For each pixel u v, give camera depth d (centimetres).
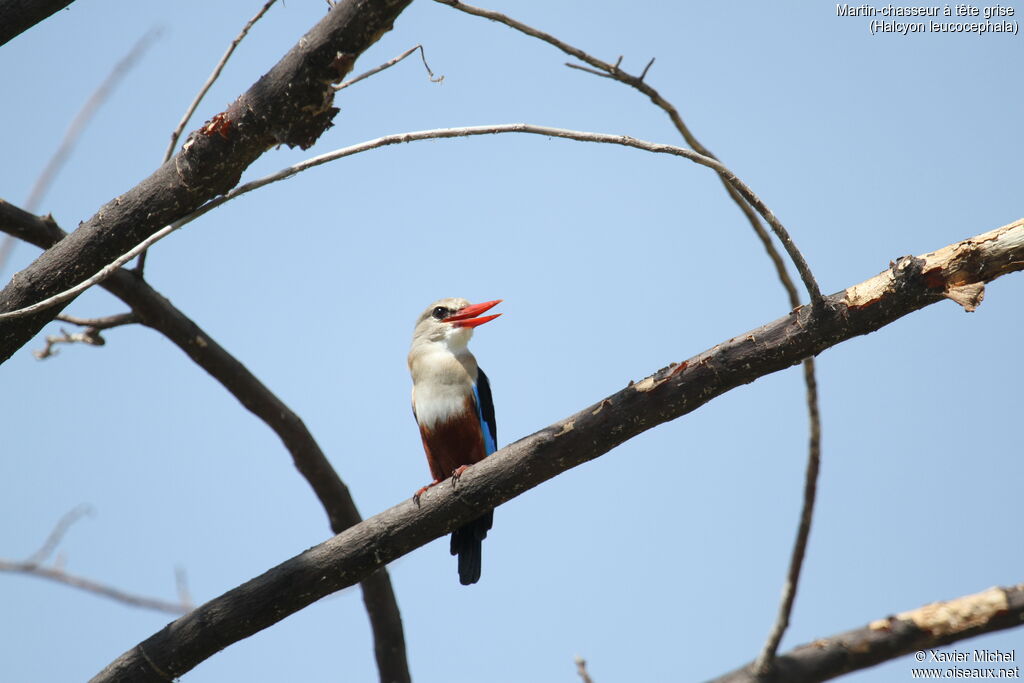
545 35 702
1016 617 672
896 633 684
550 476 768
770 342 708
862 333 697
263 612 775
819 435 694
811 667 685
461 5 680
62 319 1016
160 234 662
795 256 670
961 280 670
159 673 774
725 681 690
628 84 724
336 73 673
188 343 1002
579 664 734
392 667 1071
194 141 707
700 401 728
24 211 848
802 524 697
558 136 658
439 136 661
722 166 652
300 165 670
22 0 751
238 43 789
